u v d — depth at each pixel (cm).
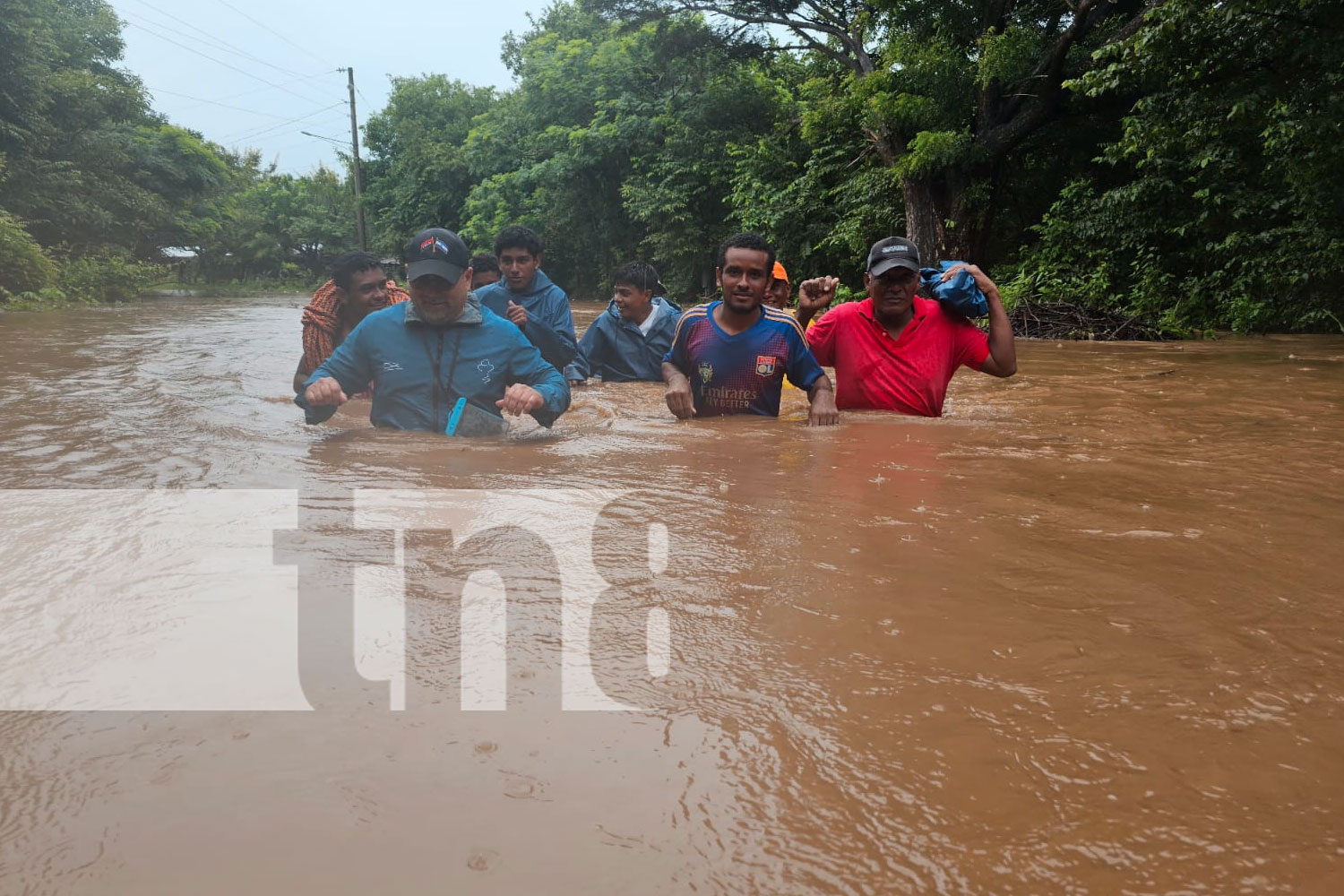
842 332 473
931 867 99
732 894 94
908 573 195
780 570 196
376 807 108
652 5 2303
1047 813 109
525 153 3569
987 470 308
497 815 107
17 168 2709
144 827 104
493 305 640
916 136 1719
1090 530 231
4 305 2088
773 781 115
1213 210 1412
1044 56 1655
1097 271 1535
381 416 402
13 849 100
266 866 97
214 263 6575
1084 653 155
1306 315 1279
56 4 3778
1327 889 96
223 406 462
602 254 3247
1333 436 384
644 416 468
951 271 468
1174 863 100
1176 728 130
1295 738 127
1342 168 1174
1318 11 1012
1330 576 196
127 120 3934
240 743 122
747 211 2305
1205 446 358
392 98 4791
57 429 379
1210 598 182
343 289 512
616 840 103
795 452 342
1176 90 1184
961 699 138
